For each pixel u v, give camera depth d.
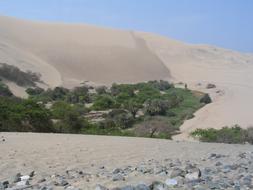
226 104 77.81
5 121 29.58
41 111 31.98
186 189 8.29
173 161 12.83
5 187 9.29
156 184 8.62
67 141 18.42
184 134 46.44
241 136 31.30
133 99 78.38
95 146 16.73
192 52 146.00
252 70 137.25
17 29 132.50
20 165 12.23
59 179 9.99
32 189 8.95
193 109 72.50
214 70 132.62
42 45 125.00
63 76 108.75
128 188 8.23
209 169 10.75
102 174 10.54
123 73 117.44
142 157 14.06
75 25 143.62
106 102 69.50
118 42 134.88
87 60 120.19
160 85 97.75
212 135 32.69
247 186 8.62
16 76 92.12
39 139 19.14
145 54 131.50
